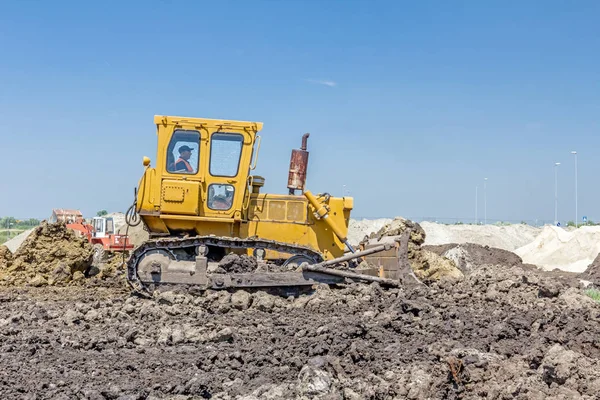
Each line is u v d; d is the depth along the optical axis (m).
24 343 8.05
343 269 11.38
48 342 8.13
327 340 7.95
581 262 23.81
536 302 10.93
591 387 6.54
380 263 11.73
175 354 7.74
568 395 6.39
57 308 10.59
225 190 11.82
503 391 6.40
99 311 9.69
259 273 10.62
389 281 11.17
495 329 8.57
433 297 10.92
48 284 14.25
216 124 11.79
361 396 6.34
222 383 6.70
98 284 14.38
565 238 26.16
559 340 8.16
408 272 11.42
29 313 9.98
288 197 12.27
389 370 7.01
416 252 13.87
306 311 10.12
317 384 6.30
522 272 12.39
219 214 11.77
